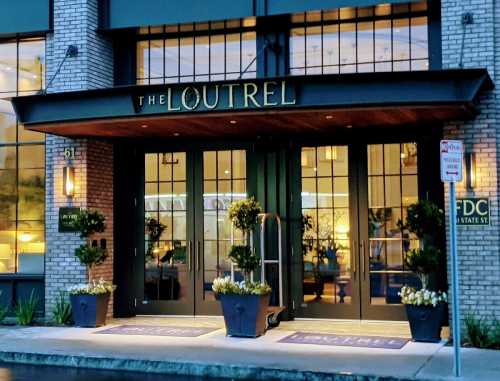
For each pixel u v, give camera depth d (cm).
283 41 1384
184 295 1466
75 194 1409
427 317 1157
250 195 1431
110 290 1369
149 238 1488
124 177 1490
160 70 1462
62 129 1302
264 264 1334
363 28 1353
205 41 1441
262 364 1003
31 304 1397
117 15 1431
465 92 1076
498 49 1197
